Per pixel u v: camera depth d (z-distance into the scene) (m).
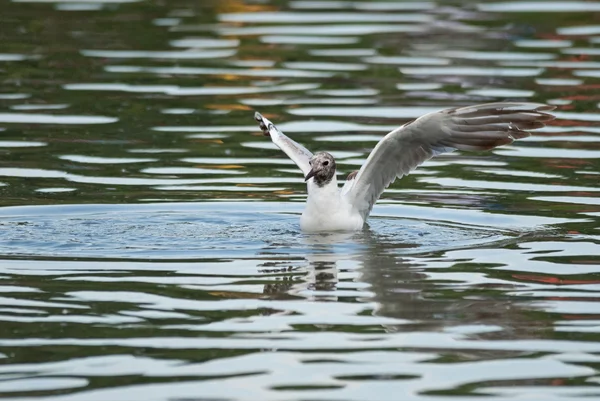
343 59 23.67
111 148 18.09
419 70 22.72
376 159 14.02
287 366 9.31
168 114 20.09
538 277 11.80
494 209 14.98
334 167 13.98
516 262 12.41
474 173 17.03
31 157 17.47
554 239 13.41
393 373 9.16
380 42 25.09
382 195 15.98
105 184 16.16
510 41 25.20
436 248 13.09
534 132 19.06
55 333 10.04
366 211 14.49
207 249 13.02
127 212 14.83
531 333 10.10
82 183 16.19
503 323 10.36
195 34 25.81
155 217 14.60
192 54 24.09
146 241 13.34
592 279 11.70
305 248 13.09
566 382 9.00
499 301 10.99
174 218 14.58
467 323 10.37
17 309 10.69
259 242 13.38
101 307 10.77
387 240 13.50
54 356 9.50
